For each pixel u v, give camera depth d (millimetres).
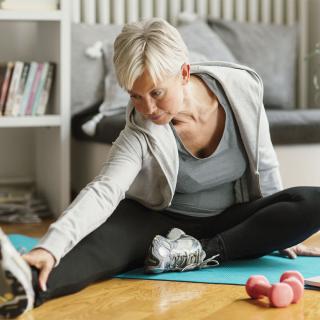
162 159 2598
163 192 2691
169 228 2787
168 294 2420
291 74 5133
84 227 2293
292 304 2312
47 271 2164
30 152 4805
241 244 2725
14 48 4723
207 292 2439
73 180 4609
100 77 4449
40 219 4219
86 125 4133
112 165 2492
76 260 2420
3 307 2080
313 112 4262
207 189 2826
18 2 4098
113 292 2441
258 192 2836
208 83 2691
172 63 2312
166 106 2348
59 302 2328
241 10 5184
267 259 2871
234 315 2195
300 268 2734
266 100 4992
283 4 5355
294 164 4039
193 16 4914
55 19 4133
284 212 2689
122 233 2633
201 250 2691
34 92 4207
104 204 2371
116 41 2328
